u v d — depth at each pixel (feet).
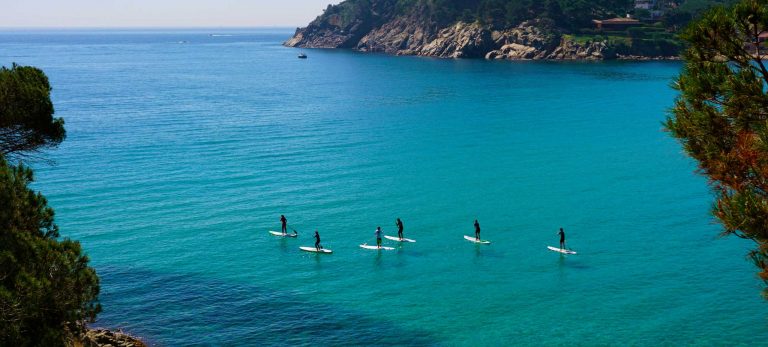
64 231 199.11
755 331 129.49
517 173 281.13
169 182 261.85
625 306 143.54
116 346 116.57
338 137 366.02
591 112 467.52
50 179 265.13
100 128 396.37
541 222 210.79
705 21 60.59
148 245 186.91
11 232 67.36
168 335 129.70
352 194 245.45
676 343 125.49
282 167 289.74
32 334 64.80
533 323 135.95
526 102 524.52
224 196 241.55
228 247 186.19
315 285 157.89
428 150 330.54
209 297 149.48
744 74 57.26
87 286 70.69
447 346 126.11
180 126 404.77
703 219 210.79
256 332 131.75
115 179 266.16
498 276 163.53
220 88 644.69
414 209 226.38
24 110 91.04
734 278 158.30
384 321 137.59
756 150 55.83
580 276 162.71
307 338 129.29
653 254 177.99
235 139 358.02
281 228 204.54
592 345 125.59
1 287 60.90
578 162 303.27
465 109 485.56
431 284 158.61
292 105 508.94
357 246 188.03
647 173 279.08
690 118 61.46
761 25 57.47
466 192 249.14
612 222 209.87
